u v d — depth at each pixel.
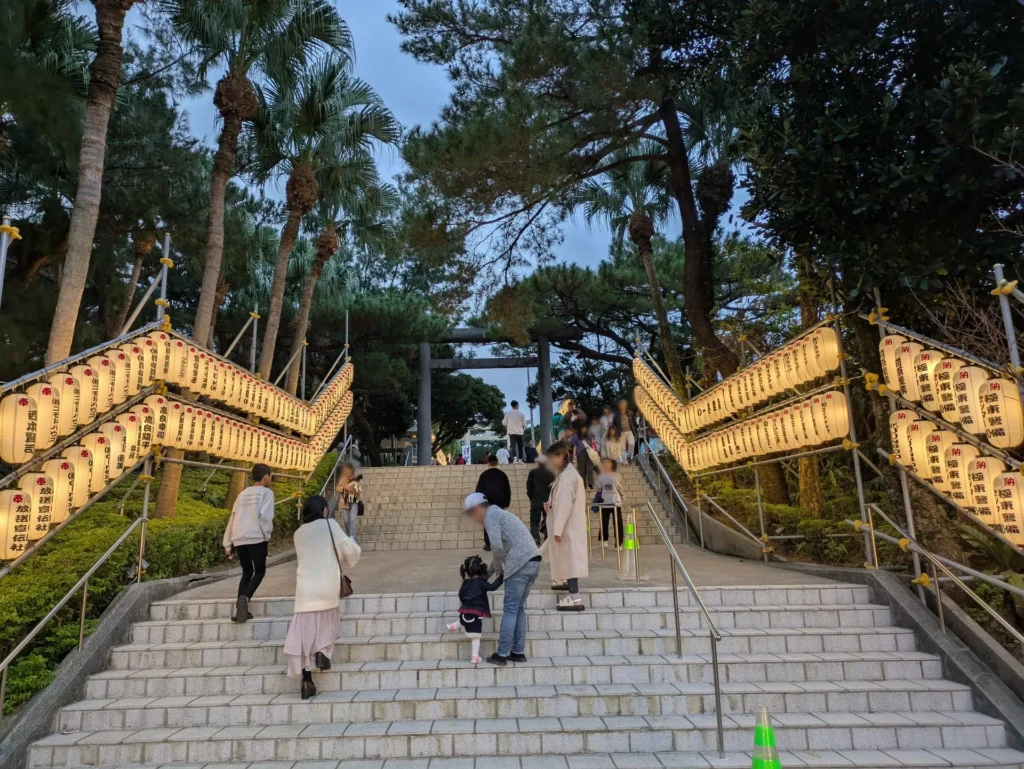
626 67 10.13
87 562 5.99
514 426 17.33
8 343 10.17
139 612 6.03
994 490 4.53
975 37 6.04
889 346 5.68
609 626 5.77
